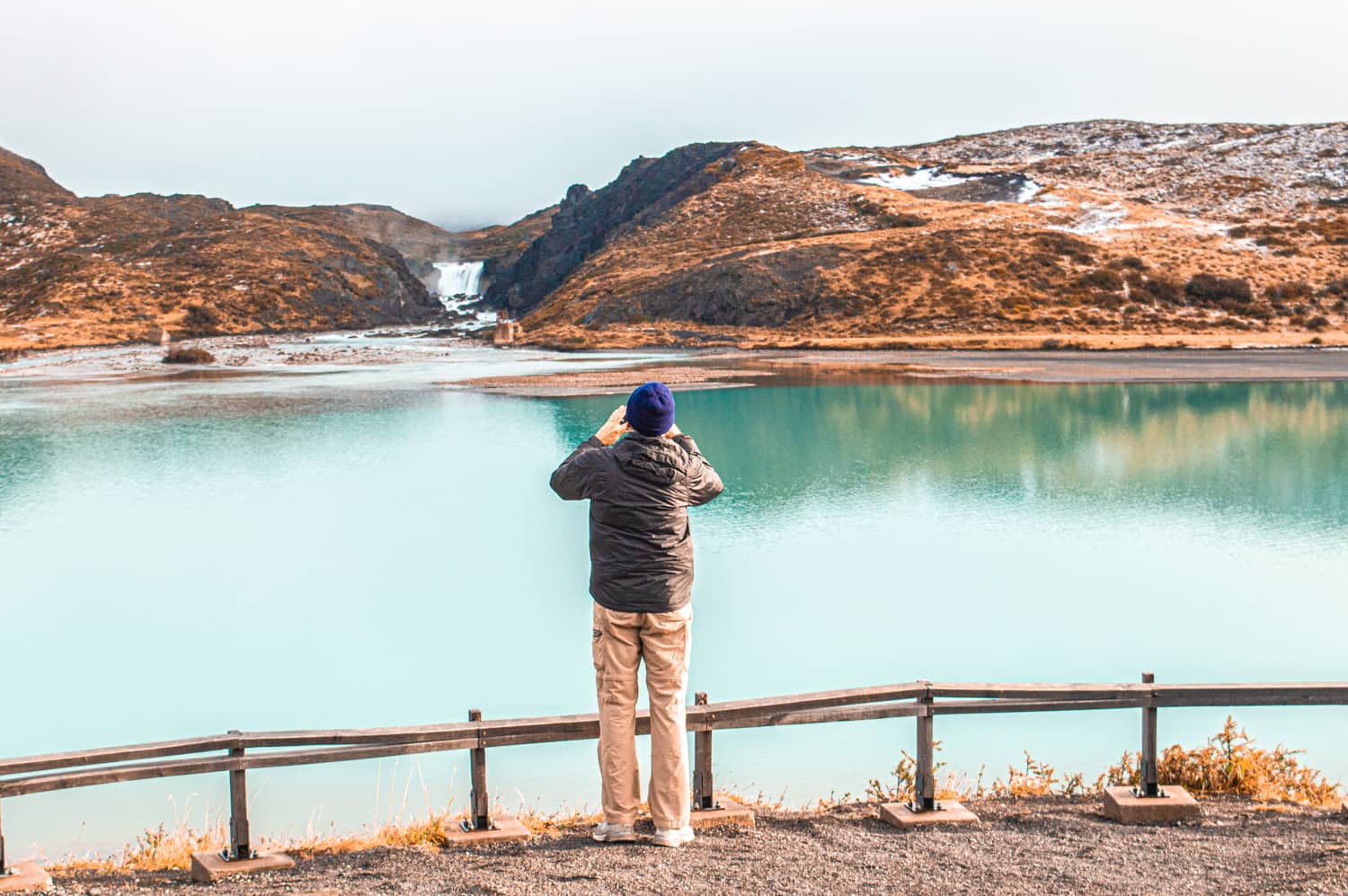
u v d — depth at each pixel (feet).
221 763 21.17
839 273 350.43
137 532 87.04
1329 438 131.95
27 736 44.19
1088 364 230.27
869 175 561.84
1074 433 136.46
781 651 53.98
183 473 115.55
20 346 373.40
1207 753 26.73
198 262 530.27
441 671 52.06
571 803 34.68
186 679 51.55
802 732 41.91
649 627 20.57
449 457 123.95
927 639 55.77
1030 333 301.84
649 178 606.14
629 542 20.12
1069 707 22.81
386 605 64.90
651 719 21.15
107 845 32.04
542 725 22.16
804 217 458.09
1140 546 78.23
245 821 21.47
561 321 396.57
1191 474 108.47
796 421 148.25
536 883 19.17
